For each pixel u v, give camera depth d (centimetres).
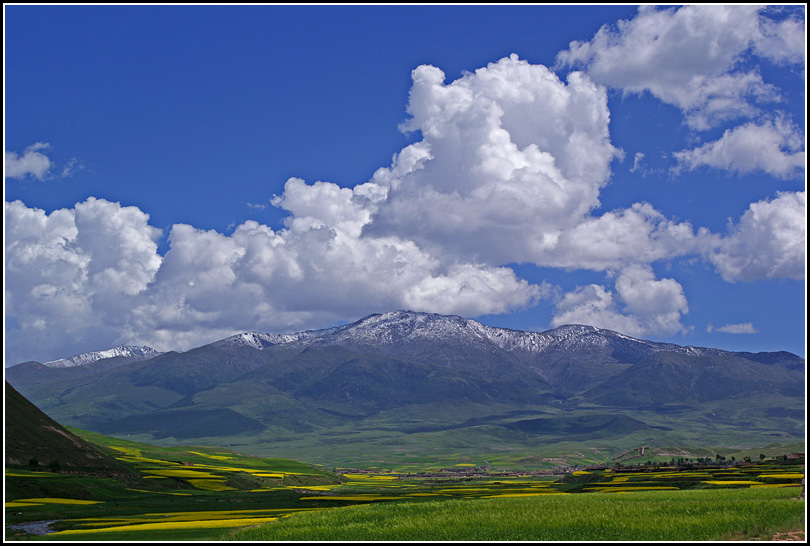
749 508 6075
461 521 6062
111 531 6994
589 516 6044
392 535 5716
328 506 10812
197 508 10406
